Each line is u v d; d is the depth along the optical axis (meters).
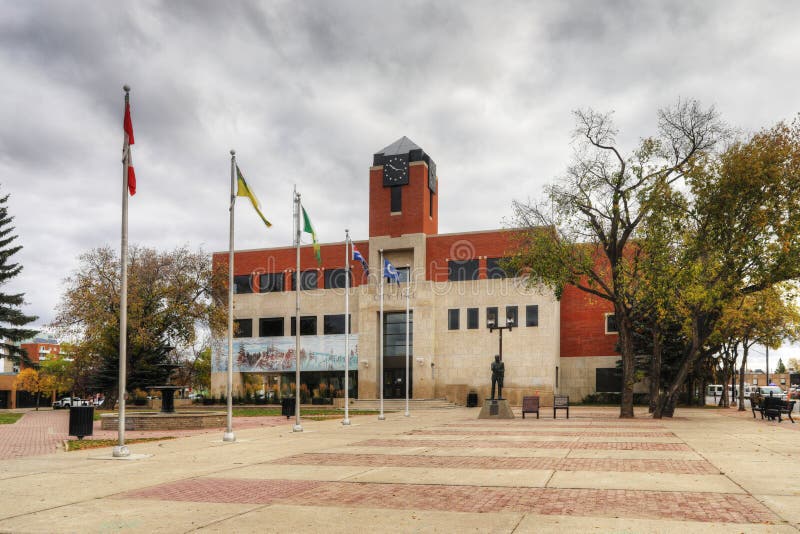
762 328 48.94
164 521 9.27
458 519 9.25
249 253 70.88
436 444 20.59
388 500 10.77
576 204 36.62
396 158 66.44
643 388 60.47
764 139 31.36
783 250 31.53
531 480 12.73
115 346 57.09
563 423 31.61
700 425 29.70
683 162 34.59
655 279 33.56
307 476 13.56
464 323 61.75
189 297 58.81
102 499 11.04
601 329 62.12
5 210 71.25
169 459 16.84
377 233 66.19
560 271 36.62
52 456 17.66
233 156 23.92
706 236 33.06
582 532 8.39
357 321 65.62
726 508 9.86
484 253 62.78
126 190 18.31
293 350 67.38
